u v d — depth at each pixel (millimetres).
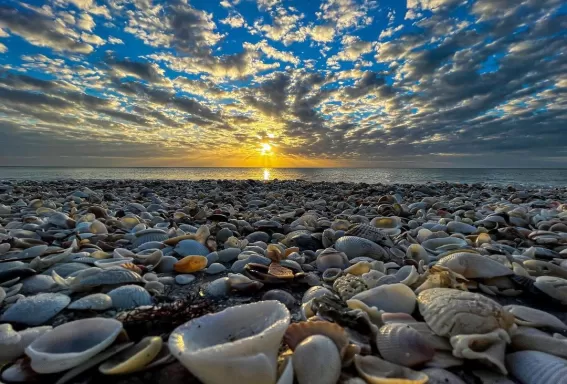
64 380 1521
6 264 3055
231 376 1334
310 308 2311
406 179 31656
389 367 1642
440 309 1989
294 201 10484
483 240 4250
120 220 5777
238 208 8594
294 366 1529
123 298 2391
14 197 9750
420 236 4684
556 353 1738
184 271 3352
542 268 3127
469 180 29531
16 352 1750
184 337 1516
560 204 8234
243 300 2703
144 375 1586
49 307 2254
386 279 2754
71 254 3488
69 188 14055
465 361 1734
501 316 1885
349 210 7754
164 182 19578
